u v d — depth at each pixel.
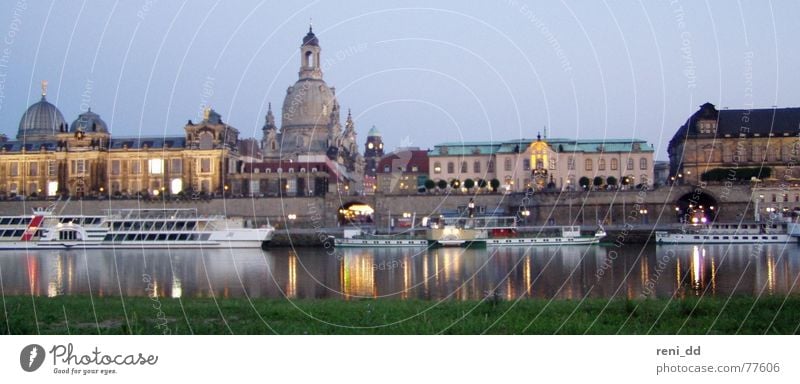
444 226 155.75
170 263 115.00
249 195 191.25
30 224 148.25
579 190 171.88
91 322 42.00
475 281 84.44
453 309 46.28
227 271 101.19
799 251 121.50
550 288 74.69
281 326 40.59
